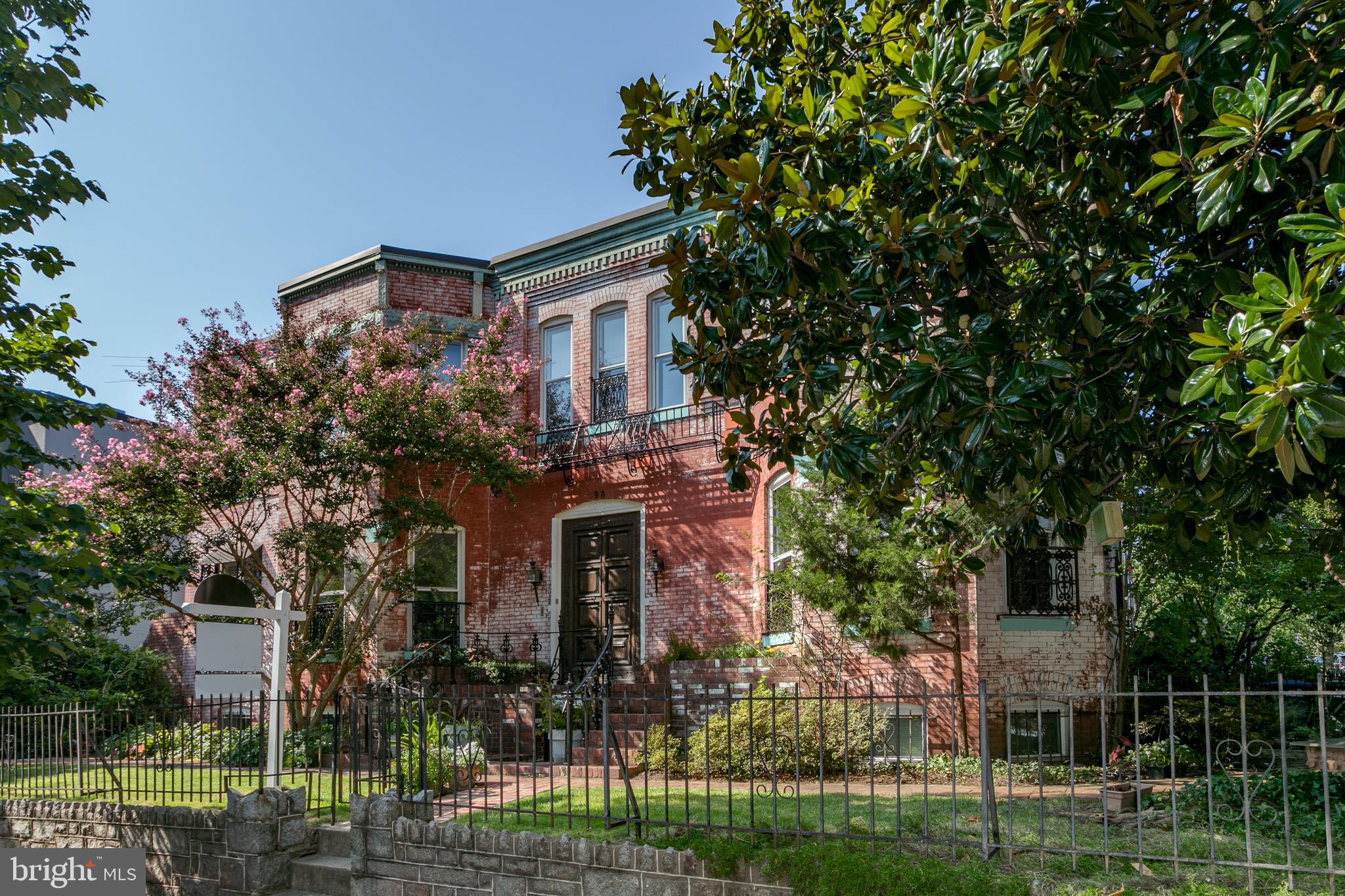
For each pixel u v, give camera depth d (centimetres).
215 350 1612
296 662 1563
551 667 1675
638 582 1686
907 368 577
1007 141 590
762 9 777
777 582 1267
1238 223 551
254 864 880
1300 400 402
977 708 1191
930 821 763
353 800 841
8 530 770
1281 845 681
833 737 1088
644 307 1741
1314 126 445
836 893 607
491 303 2008
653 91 692
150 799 1058
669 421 1656
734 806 843
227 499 1573
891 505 784
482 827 780
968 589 1213
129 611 1877
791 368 679
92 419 905
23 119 812
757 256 593
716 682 1370
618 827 757
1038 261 626
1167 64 487
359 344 1661
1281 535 1012
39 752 1149
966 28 552
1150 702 1360
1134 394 618
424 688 1124
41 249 875
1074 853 590
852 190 689
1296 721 1484
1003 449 622
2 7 791
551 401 1852
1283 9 461
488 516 1872
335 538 1545
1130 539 1262
